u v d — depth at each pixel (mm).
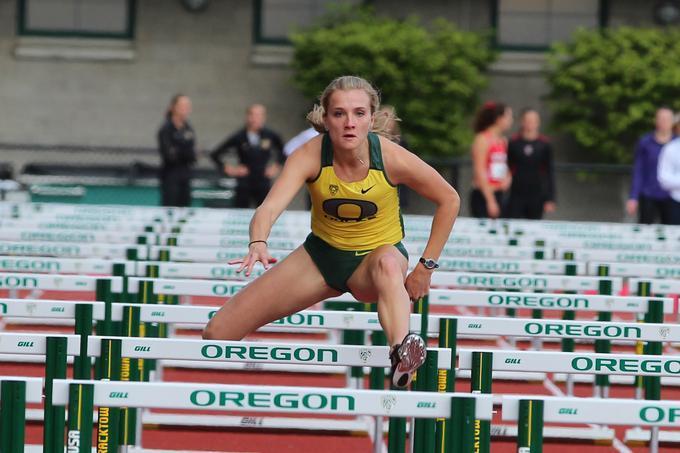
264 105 56625
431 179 13922
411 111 52812
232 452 18203
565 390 23500
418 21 56781
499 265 22938
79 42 56281
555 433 19562
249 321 14125
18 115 56281
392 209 14141
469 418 10086
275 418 19703
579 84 53844
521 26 57031
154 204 50062
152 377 17422
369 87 13555
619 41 54094
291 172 13703
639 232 33750
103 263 19922
